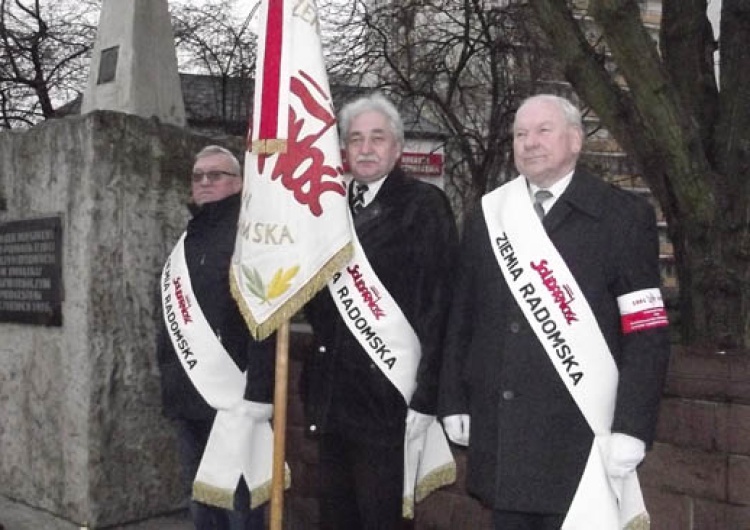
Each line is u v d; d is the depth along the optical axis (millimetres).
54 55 13594
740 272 3547
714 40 4156
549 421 2553
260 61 3150
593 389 2533
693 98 3986
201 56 12750
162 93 4797
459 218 12656
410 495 3051
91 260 4160
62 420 4289
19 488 4551
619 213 2576
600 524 2467
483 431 2658
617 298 2561
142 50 4734
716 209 3521
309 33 3119
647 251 2543
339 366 3041
